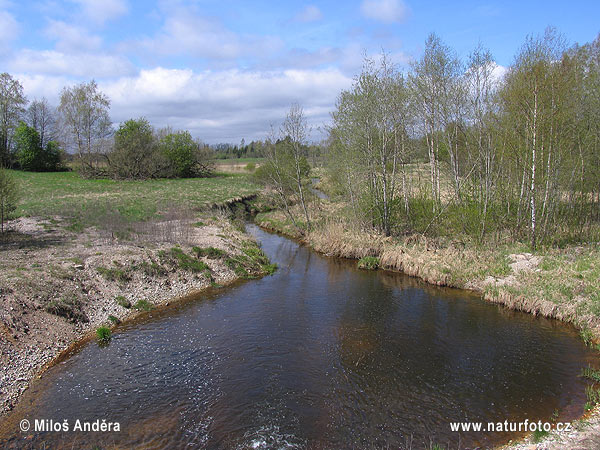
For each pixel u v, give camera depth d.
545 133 17.67
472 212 19.67
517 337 11.91
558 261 16.06
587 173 18.94
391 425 7.91
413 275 18.66
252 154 120.94
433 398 8.81
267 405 8.51
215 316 13.56
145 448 7.21
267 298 15.48
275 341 11.61
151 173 55.53
